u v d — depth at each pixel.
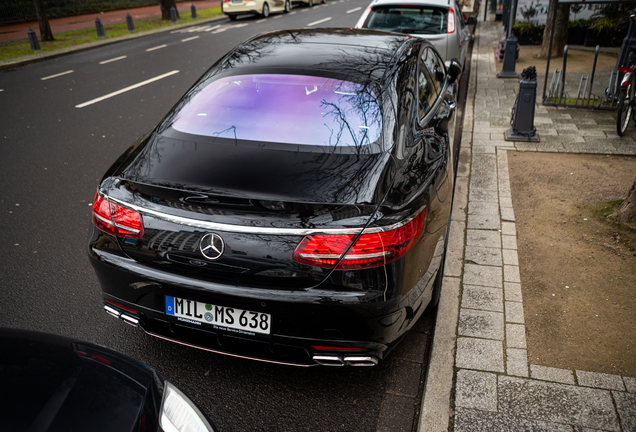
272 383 2.57
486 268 3.43
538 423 2.24
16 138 6.57
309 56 3.07
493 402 2.36
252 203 2.06
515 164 5.21
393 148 2.45
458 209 4.28
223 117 2.68
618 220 3.91
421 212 2.24
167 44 15.27
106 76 10.72
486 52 11.07
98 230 2.33
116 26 20.47
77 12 26.19
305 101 2.70
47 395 1.48
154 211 2.14
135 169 2.41
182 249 2.12
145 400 1.55
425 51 3.71
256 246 2.03
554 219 4.07
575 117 6.64
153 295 2.25
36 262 3.67
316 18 20.38
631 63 6.47
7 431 1.35
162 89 9.33
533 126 5.86
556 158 5.34
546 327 2.86
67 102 8.50
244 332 2.16
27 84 10.10
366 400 2.47
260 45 3.33
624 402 2.34
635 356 2.62
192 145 2.50
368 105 2.65
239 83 2.90
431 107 3.33
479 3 19.36
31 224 4.23
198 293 2.13
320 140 2.46
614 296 3.11
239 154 2.38
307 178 2.20
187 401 1.68
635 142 5.70
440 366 2.58
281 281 2.05
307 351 2.16
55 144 6.31
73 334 2.92
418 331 2.96
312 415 2.38
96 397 1.50
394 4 7.25
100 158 5.80
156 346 2.83
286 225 2.00
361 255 2.00
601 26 11.04
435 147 2.82
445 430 2.22
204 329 2.21
